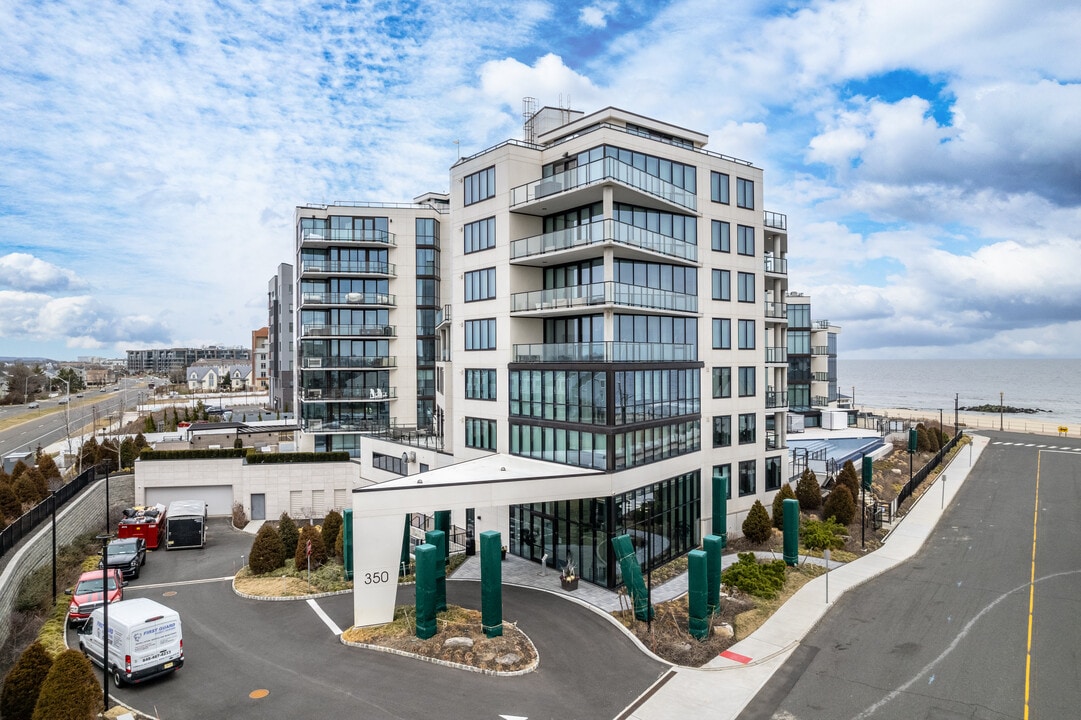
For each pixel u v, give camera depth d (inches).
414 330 2082.9
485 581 828.0
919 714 664.4
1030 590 1029.2
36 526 1133.1
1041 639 844.0
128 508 1593.3
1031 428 3437.5
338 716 658.2
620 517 1053.8
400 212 2076.8
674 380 1226.0
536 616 918.4
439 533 916.6
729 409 1396.4
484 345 1298.0
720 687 721.0
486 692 705.6
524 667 757.9
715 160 1369.3
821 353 2564.0
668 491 1203.2
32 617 900.6
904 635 860.6
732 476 1405.0
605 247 1088.8
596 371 1055.6
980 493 1766.7
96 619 777.6
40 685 632.4
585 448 1072.8
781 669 765.3
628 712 667.4
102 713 663.8
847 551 1239.5
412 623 872.9
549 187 1159.6
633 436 1088.2
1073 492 1777.8
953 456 2338.8
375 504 884.6
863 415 3127.5
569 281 1229.7
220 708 676.7
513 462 1149.7
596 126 1283.2
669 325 1266.0
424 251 2094.0
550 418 1146.7
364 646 824.9
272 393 3558.1
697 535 1302.9
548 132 1371.8
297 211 2149.4
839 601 986.7
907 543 1293.1
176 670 765.3
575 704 681.0
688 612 891.4
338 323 2047.2
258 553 1152.8
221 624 917.2
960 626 888.9
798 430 2363.4
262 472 1679.4
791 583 1052.5
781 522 1393.9
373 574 885.2
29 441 2832.2
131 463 1899.6
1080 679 737.0
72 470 1819.6
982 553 1234.0
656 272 1242.6
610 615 915.4
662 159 1251.8
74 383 5797.2
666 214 1272.1
